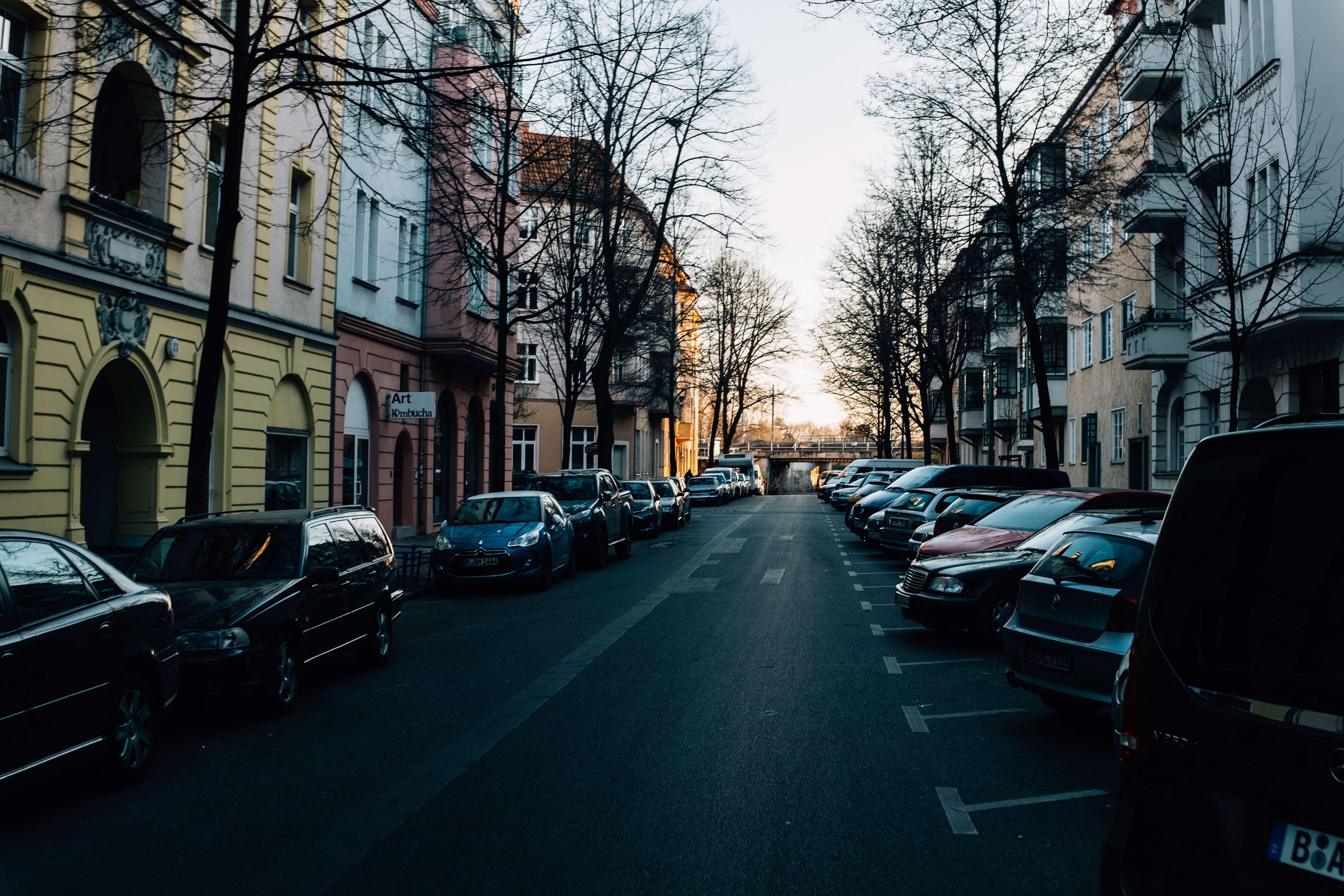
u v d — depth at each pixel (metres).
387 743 7.22
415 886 4.50
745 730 7.45
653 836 5.16
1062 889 4.48
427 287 25.89
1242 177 18.50
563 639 11.88
